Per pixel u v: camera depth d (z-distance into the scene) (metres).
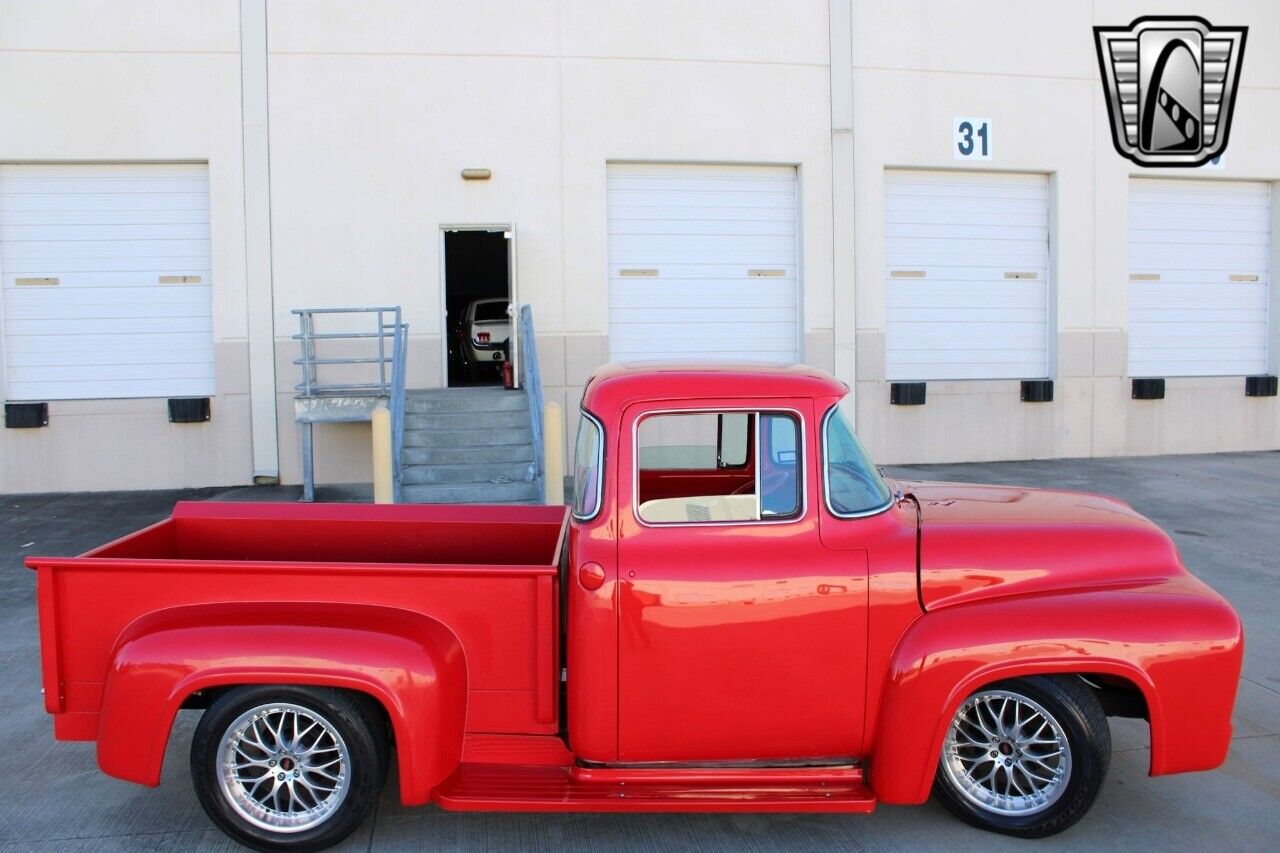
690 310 13.77
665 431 4.32
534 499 9.97
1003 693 3.77
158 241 12.72
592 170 13.15
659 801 3.66
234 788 3.74
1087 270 14.73
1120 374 14.95
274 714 3.75
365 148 12.69
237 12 12.42
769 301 13.91
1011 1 14.22
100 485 12.51
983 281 14.65
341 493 12.12
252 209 12.51
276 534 4.99
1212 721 3.69
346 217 12.67
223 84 12.44
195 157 12.47
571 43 13.05
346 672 3.57
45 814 4.13
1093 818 4.05
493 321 14.92
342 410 11.31
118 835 3.95
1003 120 14.30
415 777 3.61
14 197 12.54
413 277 12.81
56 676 3.82
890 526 3.86
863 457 3.97
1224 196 15.53
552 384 13.19
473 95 12.87
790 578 3.71
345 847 3.85
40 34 12.23
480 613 3.82
